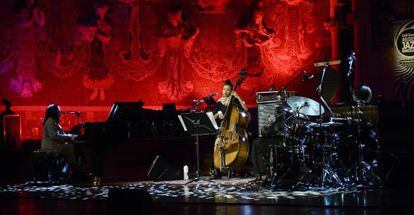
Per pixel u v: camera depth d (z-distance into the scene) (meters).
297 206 7.79
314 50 17.64
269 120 11.60
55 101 15.92
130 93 16.80
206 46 17.47
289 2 17.61
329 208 7.57
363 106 10.45
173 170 12.37
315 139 9.91
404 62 15.91
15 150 14.06
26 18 15.35
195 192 9.61
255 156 11.48
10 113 14.34
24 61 15.52
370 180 10.02
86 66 16.25
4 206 8.76
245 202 8.20
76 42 16.14
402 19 15.92
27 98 15.56
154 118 13.03
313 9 17.62
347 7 16.83
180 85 17.23
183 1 17.19
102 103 16.45
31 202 9.15
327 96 9.99
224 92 12.23
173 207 8.05
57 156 12.30
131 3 16.75
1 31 15.27
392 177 9.93
